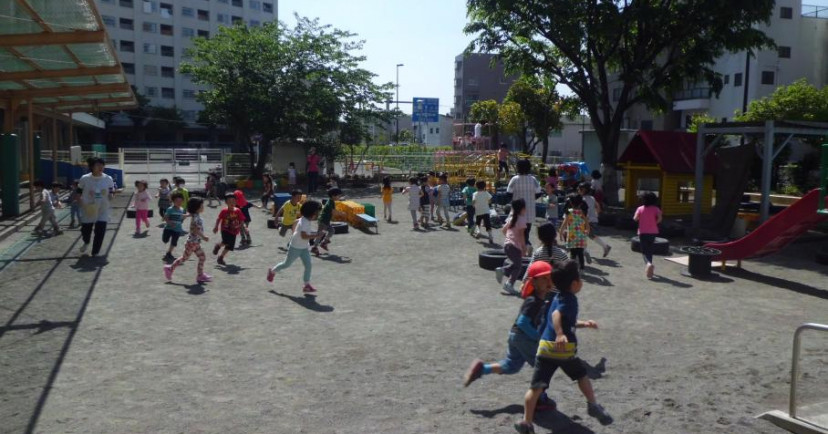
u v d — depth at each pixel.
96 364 6.82
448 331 8.26
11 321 8.48
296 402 5.80
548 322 5.14
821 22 47.12
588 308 9.66
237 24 37.19
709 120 37.91
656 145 22.94
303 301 9.89
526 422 5.05
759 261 14.13
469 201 18.34
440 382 6.37
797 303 10.14
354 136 39.31
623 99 26.14
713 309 9.66
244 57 35.66
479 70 96.12
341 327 8.42
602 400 5.90
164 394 5.96
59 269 12.16
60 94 20.48
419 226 20.06
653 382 6.42
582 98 26.91
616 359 7.17
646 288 11.16
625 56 26.28
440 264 13.38
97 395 5.92
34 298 9.78
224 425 5.27
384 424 5.32
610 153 26.64
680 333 8.28
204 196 29.39
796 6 46.47
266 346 7.54
